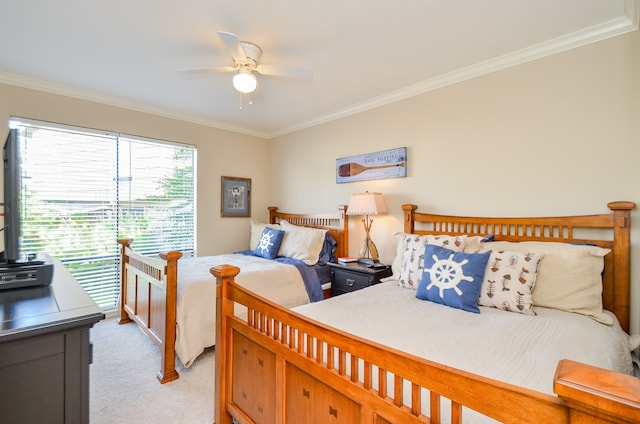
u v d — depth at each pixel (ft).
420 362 2.43
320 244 11.03
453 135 8.55
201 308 7.41
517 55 7.31
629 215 5.81
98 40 6.82
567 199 6.71
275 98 10.36
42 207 9.45
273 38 6.71
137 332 9.22
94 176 10.39
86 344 3.19
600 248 5.65
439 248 6.57
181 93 9.93
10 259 4.21
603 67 6.30
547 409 1.77
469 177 8.23
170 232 12.16
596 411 1.52
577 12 5.80
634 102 5.98
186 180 12.59
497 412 1.99
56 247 9.70
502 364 3.57
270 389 4.06
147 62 7.86
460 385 2.19
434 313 5.36
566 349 3.98
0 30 6.41
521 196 7.34
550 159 6.94
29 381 2.89
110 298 10.74
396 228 9.95
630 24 5.94
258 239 12.93
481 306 5.75
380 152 10.32
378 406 2.74
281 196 14.53
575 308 5.38
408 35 6.61
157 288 7.32
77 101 9.85
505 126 7.60
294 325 3.64
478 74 8.04
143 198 11.47
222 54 7.44
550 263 5.77
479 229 7.94
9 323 2.89
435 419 2.34
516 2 5.53
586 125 6.49
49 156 9.53
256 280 8.71
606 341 4.32
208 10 5.76
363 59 7.66
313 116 12.37
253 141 14.61
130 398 6.07
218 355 5.00
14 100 8.80
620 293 5.83
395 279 8.00
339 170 11.78
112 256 10.78
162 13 5.85
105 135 10.44
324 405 3.32
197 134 12.71
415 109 9.43
